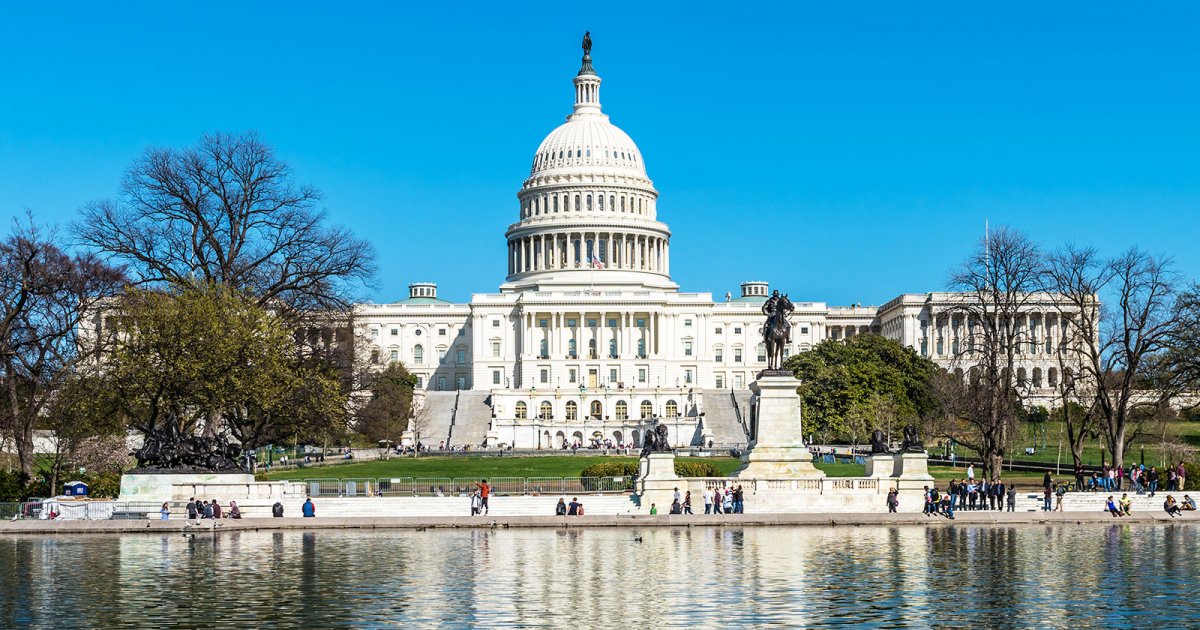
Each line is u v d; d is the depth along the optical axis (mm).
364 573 53031
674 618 43500
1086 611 44688
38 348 94875
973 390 108188
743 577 51719
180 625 42531
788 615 44000
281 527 72812
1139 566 54781
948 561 56375
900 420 168250
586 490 92375
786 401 83438
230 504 75875
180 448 80125
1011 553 59312
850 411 169625
